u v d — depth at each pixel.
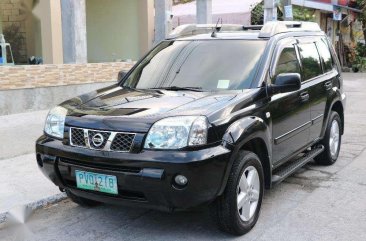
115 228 4.71
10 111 9.41
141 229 4.67
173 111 4.17
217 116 4.14
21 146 7.53
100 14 13.63
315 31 6.81
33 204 5.26
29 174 6.26
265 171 4.84
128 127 4.04
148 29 13.05
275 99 4.96
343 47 25.67
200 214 5.01
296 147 5.64
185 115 4.07
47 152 4.46
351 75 21.75
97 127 4.14
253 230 4.59
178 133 3.94
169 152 3.90
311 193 5.68
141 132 3.99
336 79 6.89
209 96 4.59
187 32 6.06
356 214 5.01
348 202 5.37
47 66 9.90
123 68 11.57
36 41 10.80
